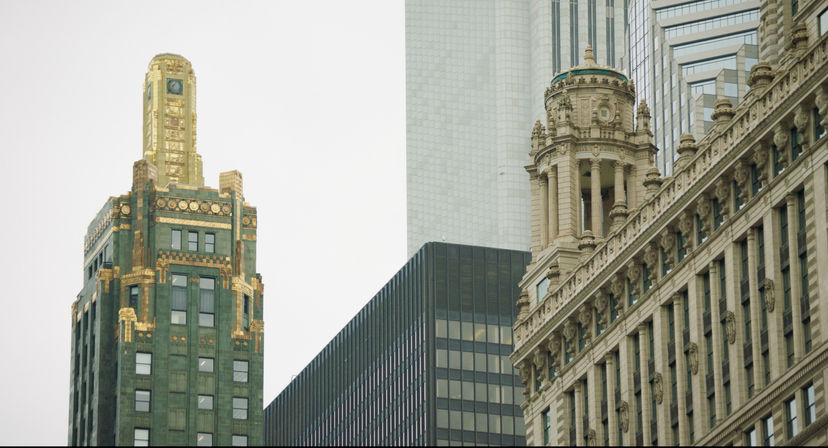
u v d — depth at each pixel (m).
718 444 150.38
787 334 144.88
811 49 144.38
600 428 168.25
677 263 159.75
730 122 153.38
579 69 188.00
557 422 175.12
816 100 143.25
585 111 186.25
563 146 184.25
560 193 183.00
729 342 150.88
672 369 159.00
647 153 185.50
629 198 184.88
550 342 177.75
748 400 147.25
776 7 160.12
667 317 160.62
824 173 141.62
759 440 145.62
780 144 146.88
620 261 166.25
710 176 154.38
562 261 179.62
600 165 184.12
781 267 146.25
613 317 168.75
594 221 182.62
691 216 158.00
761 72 152.12
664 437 158.12
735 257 151.62
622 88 187.38
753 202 149.50
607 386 167.75
